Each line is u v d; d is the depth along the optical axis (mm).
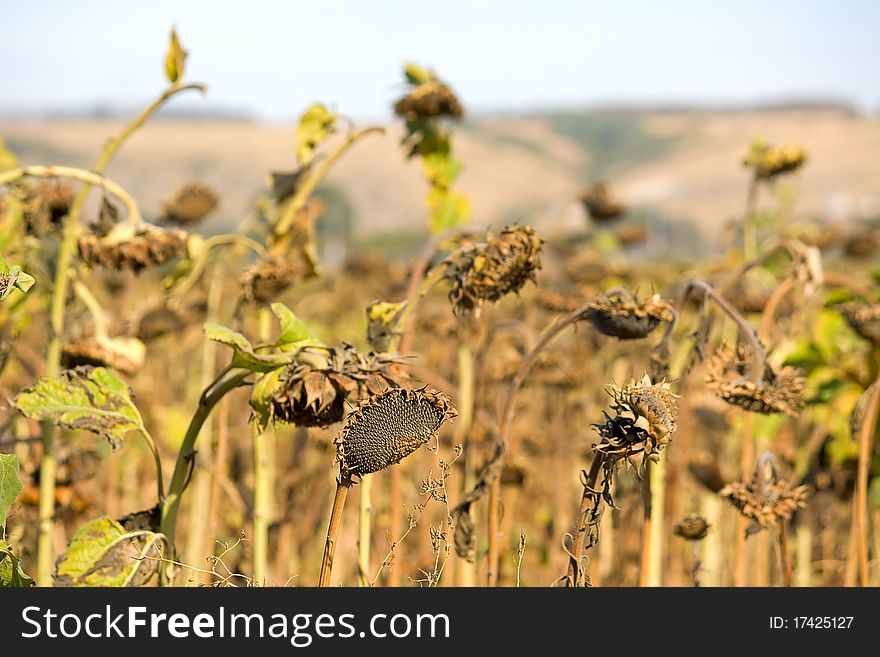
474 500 2609
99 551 2170
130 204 2844
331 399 2037
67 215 2953
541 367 3469
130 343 3010
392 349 2625
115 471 3627
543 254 2418
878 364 3312
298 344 2125
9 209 2893
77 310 3141
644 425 2107
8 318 3117
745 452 2969
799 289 3609
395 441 2047
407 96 3309
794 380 2496
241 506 3107
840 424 3508
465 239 2957
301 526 3590
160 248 2834
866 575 2791
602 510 2225
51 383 2223
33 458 3027
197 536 3432
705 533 2832
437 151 3416
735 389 2480
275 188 3158
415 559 3314
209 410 2193
